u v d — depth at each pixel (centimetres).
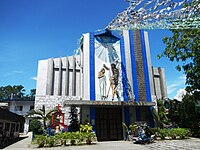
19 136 2706
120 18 833
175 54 1819
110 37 2031
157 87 2488
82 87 1917
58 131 1695
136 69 1986
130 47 2048
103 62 1914
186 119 1962
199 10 575
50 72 2175
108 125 1820
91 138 1511
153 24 649
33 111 1855
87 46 1906
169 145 1313
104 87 1833
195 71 1744
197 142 1411
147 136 1505
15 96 7225
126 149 1206
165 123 1991
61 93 2156
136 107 1891
